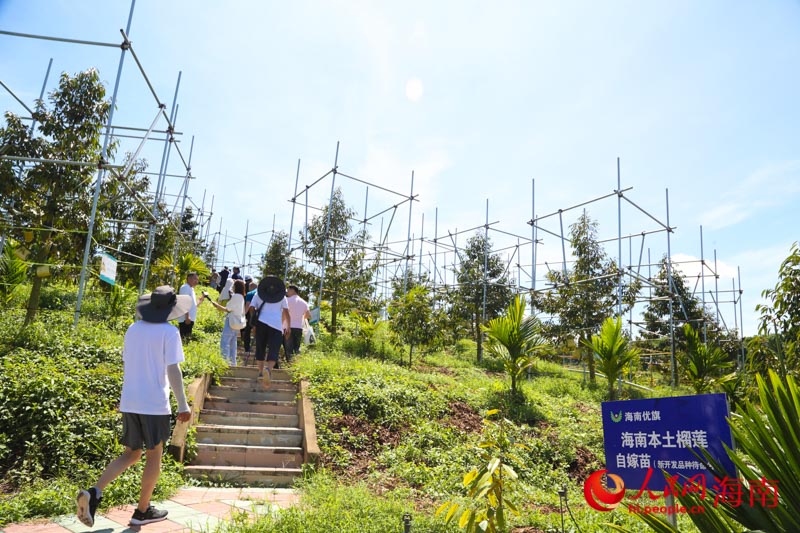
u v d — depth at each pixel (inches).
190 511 191.2
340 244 725.9
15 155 391.9
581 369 807.7
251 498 214.2
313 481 237.9
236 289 414.6
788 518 89.6
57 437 225.5
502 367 669.9
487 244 818.2
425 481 259.0
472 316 790.5
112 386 283.1
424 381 439.2
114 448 232.4
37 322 362.3
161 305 168.4
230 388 346.6
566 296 709.9
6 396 242.2
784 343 245.0
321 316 727.7
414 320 587.8
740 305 930.7
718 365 540.7
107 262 376.8
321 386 357.1
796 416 91.7
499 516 129.1
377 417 337.1
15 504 174.6
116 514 179.0
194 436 273.1
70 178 401.4
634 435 132.8
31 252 419.8
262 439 289.1
